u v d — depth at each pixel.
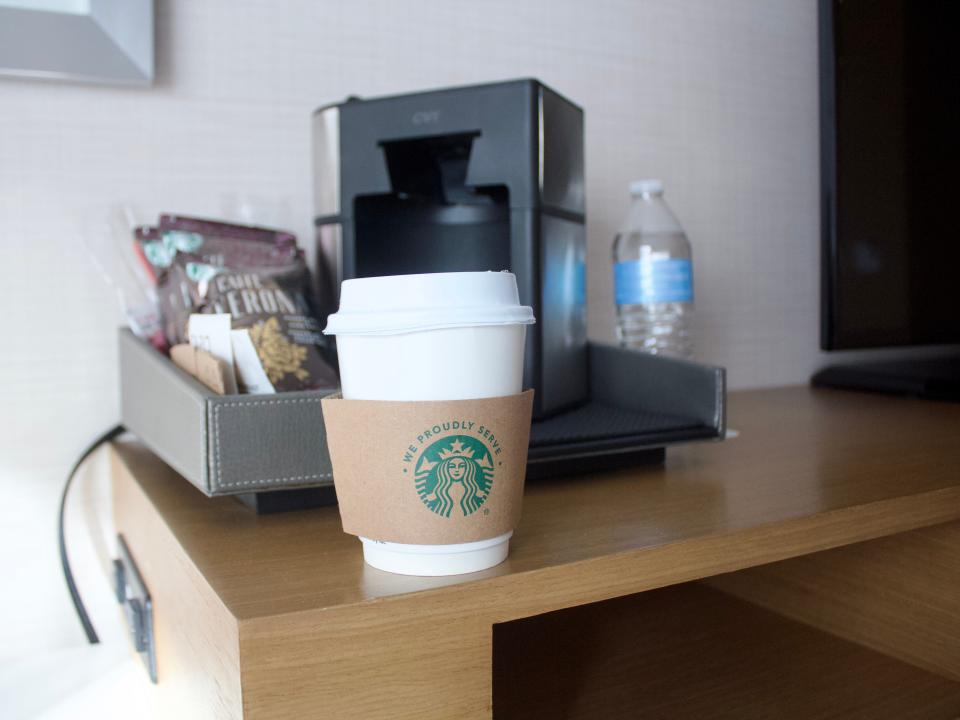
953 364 1.42
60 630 0.89
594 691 0.65
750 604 0.85
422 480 0.44
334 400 0.45
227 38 0.95
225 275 0.74
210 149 0.95
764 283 1.39
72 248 0.88
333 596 0.43
